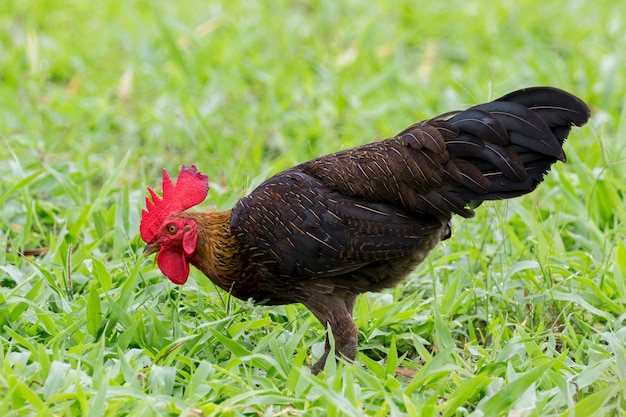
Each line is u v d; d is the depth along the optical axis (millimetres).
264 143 12695
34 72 14367
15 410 6156
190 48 16109
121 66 15406
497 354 7484
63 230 9180
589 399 6281
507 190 7320
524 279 9039
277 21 17000
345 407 6043
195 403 6453
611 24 16609
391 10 17781
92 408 6094
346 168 7426
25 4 17375
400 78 14656
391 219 7332
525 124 7238
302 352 7023
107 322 7664
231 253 7484
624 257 8820
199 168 11641
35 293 8008
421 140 7316
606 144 10969
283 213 7340
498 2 17969
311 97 13914
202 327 7461
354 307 8438
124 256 9148
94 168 11617
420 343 7668
